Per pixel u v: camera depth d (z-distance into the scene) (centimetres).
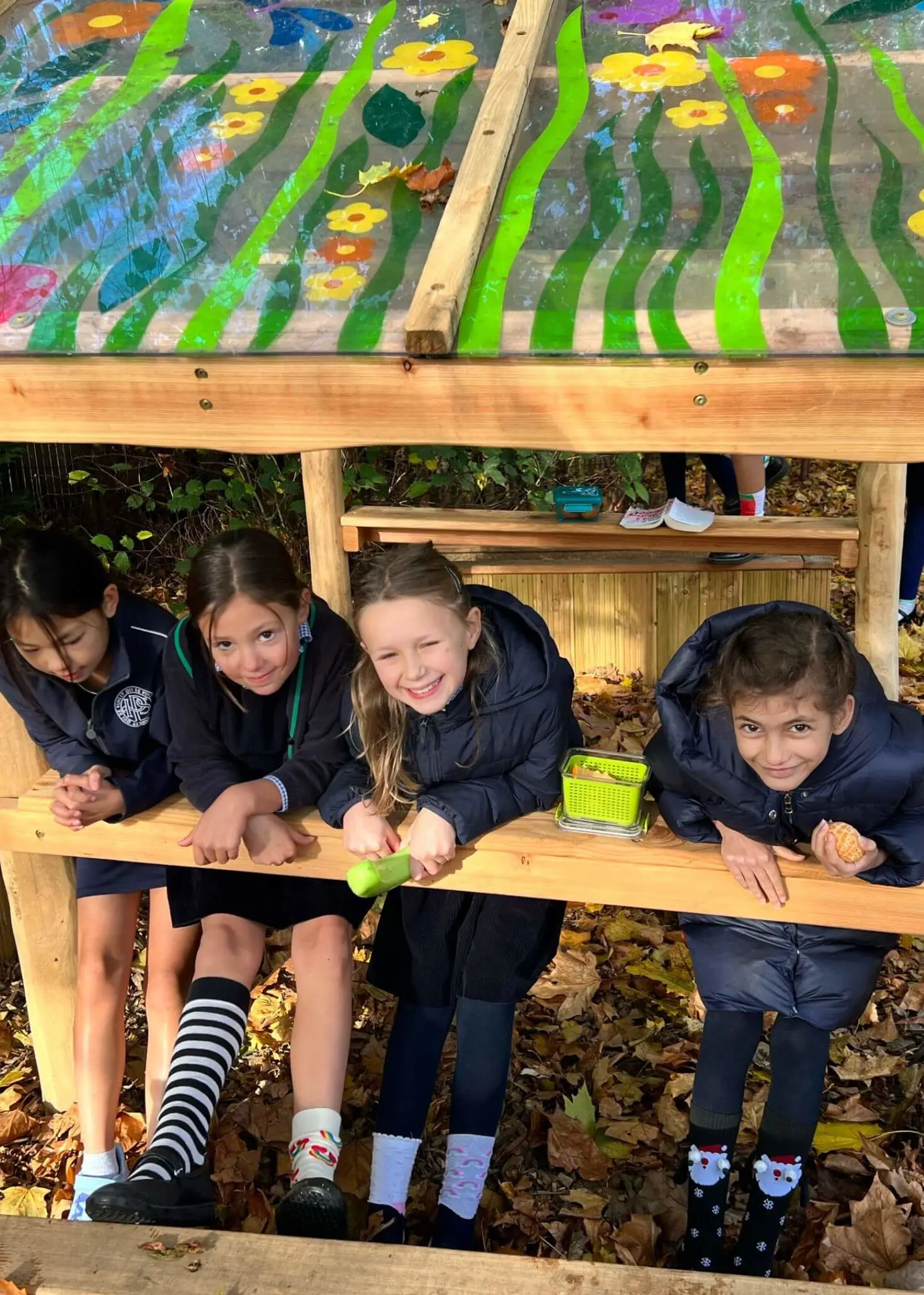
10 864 278
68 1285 175
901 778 197
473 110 216
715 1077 226
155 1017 255
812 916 208
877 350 161
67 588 215
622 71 222
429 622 195
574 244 184
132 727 238
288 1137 287
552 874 215
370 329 174
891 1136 276
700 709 204
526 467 569
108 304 185
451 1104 236
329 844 224
